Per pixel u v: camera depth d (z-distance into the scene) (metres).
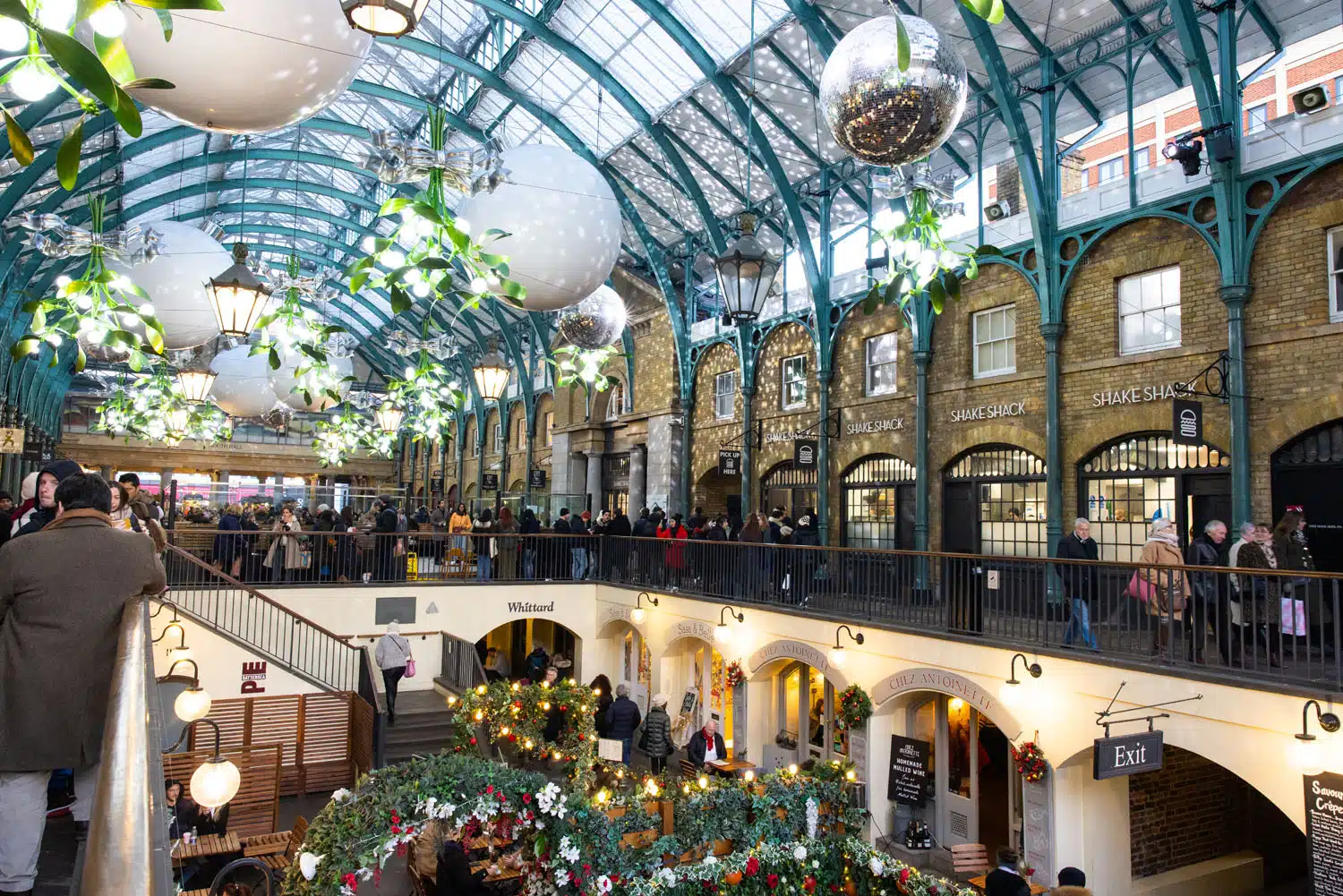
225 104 3.72
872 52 4.82
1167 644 9.27
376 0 3.55
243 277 7.23
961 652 10.74
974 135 15.00
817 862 8.19
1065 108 13.92
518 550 18.31
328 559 16.88
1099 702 9.20
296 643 15.59
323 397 11.86
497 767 7.34
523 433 31.06
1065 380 13.20
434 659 17.12
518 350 29.95
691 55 15.33
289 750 13.69
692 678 16.56
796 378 18.55
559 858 7.06
